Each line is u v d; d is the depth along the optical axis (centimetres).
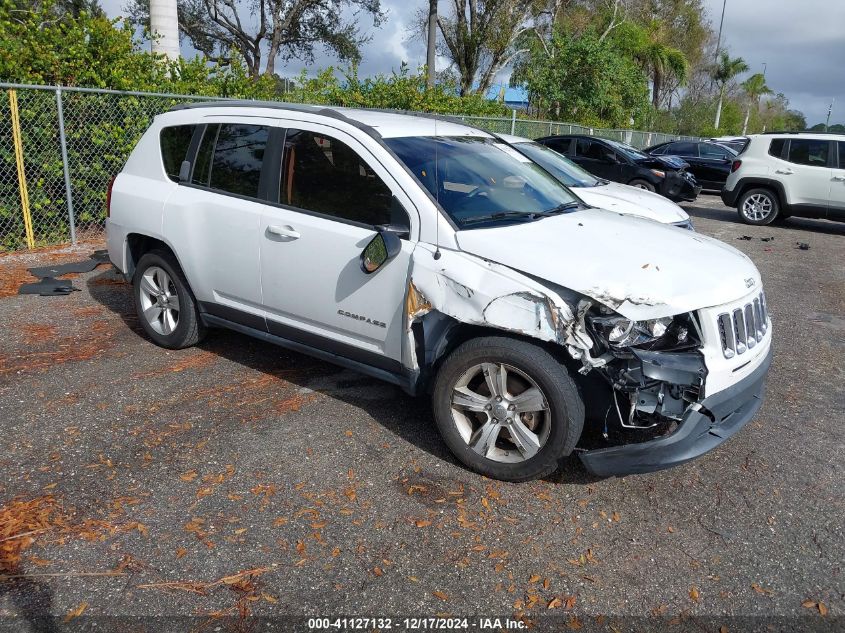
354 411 436
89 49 864
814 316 715
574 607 275
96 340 544
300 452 383
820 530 331
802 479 377
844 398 494
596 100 2772
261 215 434
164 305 519
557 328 317
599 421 341
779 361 569
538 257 340
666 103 4625
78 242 862
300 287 419
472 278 342
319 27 2814
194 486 346
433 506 338
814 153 1323
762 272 931
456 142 450
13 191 800
